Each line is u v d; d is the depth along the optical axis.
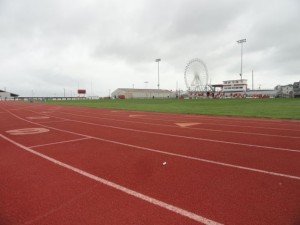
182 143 8.35
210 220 3.28
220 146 7.83
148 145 8.05
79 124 14.05
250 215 3.39
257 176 4.96
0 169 5.57
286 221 3.22
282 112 19.81
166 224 3.19
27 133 10.72
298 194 4.07
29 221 3.31
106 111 25.19
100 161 6.16
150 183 4.63
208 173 5.17
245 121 14.88
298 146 7.76
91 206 3.72
